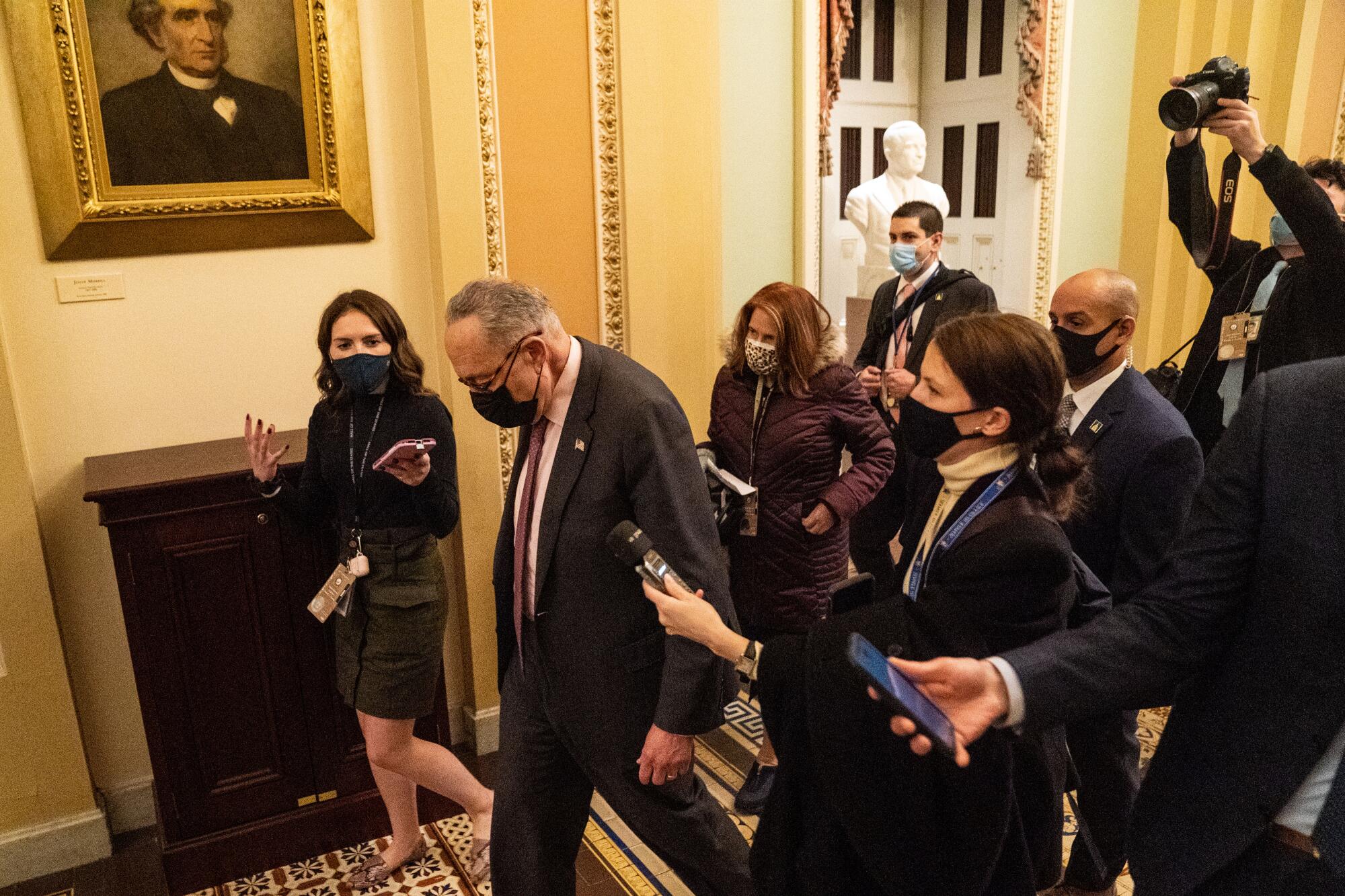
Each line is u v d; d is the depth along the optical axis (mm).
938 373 1652
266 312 3357
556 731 2365
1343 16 5453
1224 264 3367
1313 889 1442
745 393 3219
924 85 5930
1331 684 1395
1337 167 3414
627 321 3914
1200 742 1541
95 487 2797
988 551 1554
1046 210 5285
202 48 3082
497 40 3459
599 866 3174
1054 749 1721
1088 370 2506
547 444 2299
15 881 3170
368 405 2852
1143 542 2393
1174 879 1562
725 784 3562
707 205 3996
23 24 2855
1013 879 1661
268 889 3109
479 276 3559
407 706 2928
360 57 3311
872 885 1690
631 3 3611
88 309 3107
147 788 3441
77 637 3266
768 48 4203
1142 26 5320
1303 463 1415
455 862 3211
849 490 3080
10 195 2951
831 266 5859
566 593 2252
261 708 3123
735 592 3266
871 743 1577
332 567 3123
